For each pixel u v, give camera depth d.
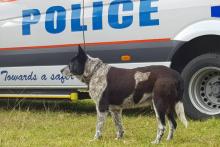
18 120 11.34
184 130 9.55
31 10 12.46
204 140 8.65
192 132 9.38
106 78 8.66
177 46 10.69
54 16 12.09
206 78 11.09
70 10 11.88
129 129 9.94
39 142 8.67
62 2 11.98
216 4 10.35
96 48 11.53
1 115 12.31
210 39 10.83
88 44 11.63
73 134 9.59
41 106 13.98
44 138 9.14
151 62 10.98
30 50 12.49
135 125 10.41
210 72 10.98
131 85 8.47
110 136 9.20
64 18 11.95
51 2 12.14
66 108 13.73
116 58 11.32
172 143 8.35
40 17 12.31
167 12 10.76
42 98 12.72
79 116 12.09
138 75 8.47
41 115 12.23
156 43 10.90
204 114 10.91
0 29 12.93
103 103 8.68
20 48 12.66
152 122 10.74
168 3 10.75
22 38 12.60
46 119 11.55
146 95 8.45
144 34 11.00
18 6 12.67
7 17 12.84
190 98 11.05
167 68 8.46
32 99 13.44
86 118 11.70
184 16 10.62
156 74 8.37
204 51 11.12
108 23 11.36
